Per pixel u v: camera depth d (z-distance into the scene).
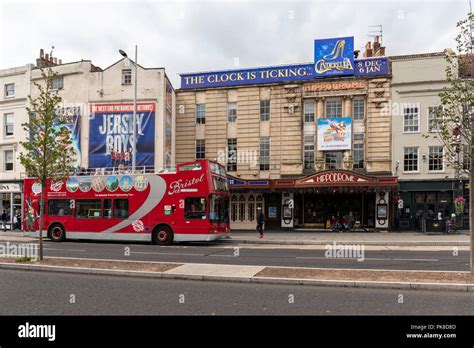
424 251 16.69
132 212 20.80
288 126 30.94
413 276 9.76
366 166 29.27
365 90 29.52
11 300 7.82
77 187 22.03
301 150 30.59
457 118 9.65
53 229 22.28
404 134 28.81
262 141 31.56
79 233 21.64
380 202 28.67
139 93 29.89
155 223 20.34
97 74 30.62
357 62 29.97
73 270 11.13
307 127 30.81
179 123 33.16
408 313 6.86
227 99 32.44
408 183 28.45
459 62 9.81
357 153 29.81
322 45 30.44
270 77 31.58
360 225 29.30
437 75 28.36
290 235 25.59
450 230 25.12
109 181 21.47
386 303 7.55
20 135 33.16
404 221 28.41
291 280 9.42
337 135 29.66
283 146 30.98
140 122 29.67
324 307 7.26
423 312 6.90
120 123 29.88
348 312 6.92
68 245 19.88
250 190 29.98
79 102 30.61
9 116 34.19
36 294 8.36
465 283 8.75
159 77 29.81
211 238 19.47
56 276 10.59
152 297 8.08
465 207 27.50
